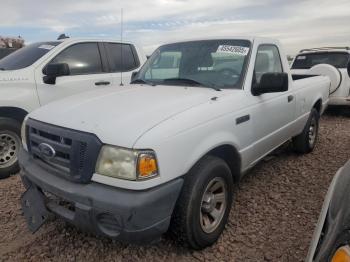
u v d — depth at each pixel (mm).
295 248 2996
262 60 3902
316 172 4801
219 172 2916
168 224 2529
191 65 3836
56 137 2666
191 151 2650
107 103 2971
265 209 3693
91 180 2457
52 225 3391
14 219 3539
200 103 2971
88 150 2432
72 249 3002
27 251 2986
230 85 3512
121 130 2438
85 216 2439
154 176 2383
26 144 3092
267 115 3793
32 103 4992
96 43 5906
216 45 3887
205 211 2900
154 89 3490
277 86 3389
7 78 4836
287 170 4887
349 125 8297
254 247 3020
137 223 2320
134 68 6363
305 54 10141
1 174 4719
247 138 3416
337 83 8141
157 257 2889
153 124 2514
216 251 2969
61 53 5430
